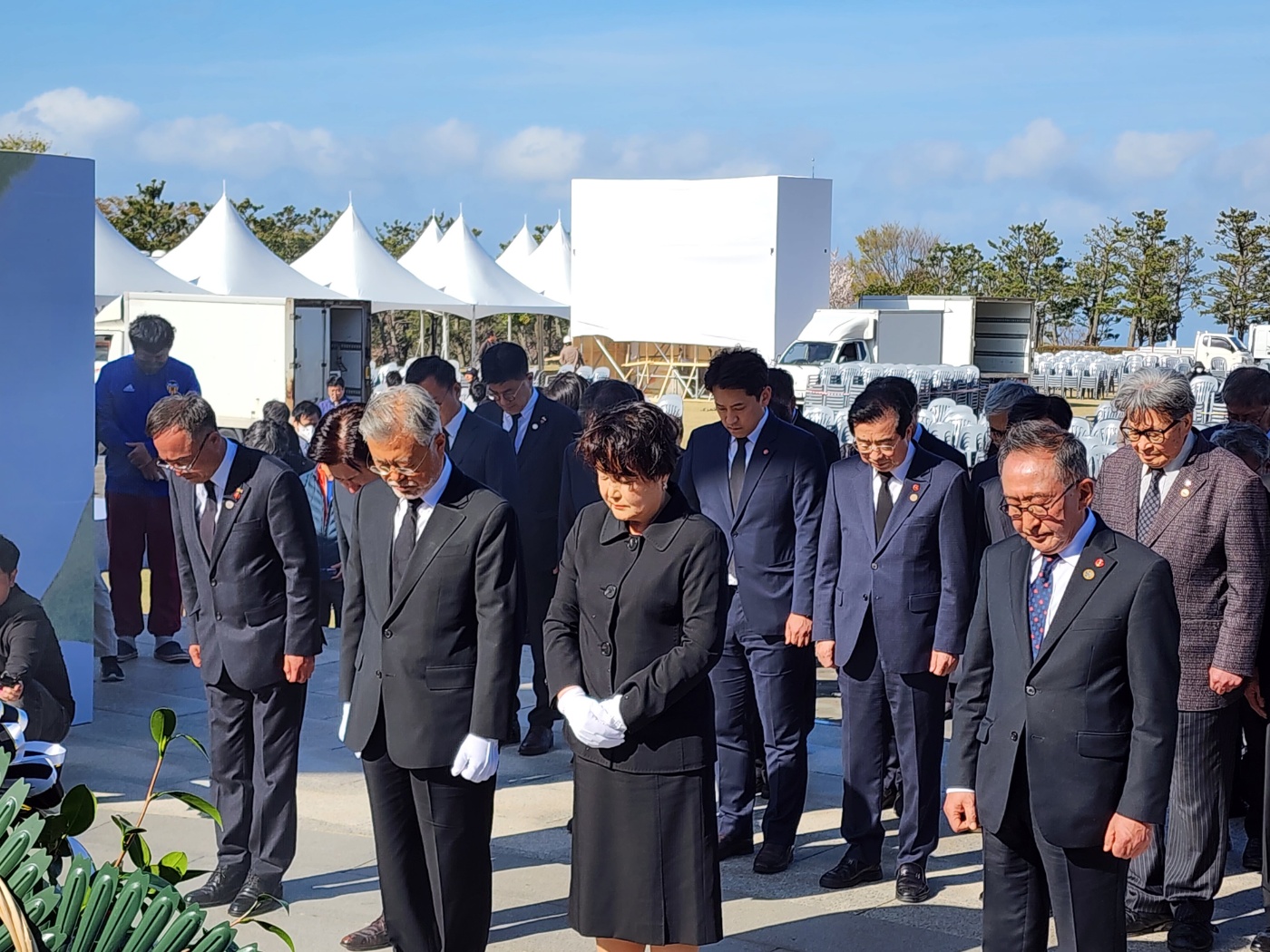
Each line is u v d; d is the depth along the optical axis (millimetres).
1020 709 3205
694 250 26938
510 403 6562
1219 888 4379
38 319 6367
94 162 6520
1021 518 3129
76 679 6805
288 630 4383
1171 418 4137
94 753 6414
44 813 1853
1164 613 3090
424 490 3676
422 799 3736
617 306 28078
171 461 4352
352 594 3971
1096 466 12203
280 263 23156
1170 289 54625
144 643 8883
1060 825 3129
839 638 4801
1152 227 54062
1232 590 4152
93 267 6562
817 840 5348
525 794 5906
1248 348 48156
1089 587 3133
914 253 65500
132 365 8125
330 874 4938
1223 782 4262
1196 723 4227
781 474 5000
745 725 5129
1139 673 3078
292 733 4500
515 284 29797
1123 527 4395
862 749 4828
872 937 4371
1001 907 3350
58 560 6605
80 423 6602
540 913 4566
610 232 27969
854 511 4793
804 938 4363
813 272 26797
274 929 1862
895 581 4664
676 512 3467
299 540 4406
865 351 28094
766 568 4996
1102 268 54625
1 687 5348
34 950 1345
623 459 3305
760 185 26047
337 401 15203
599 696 3463
